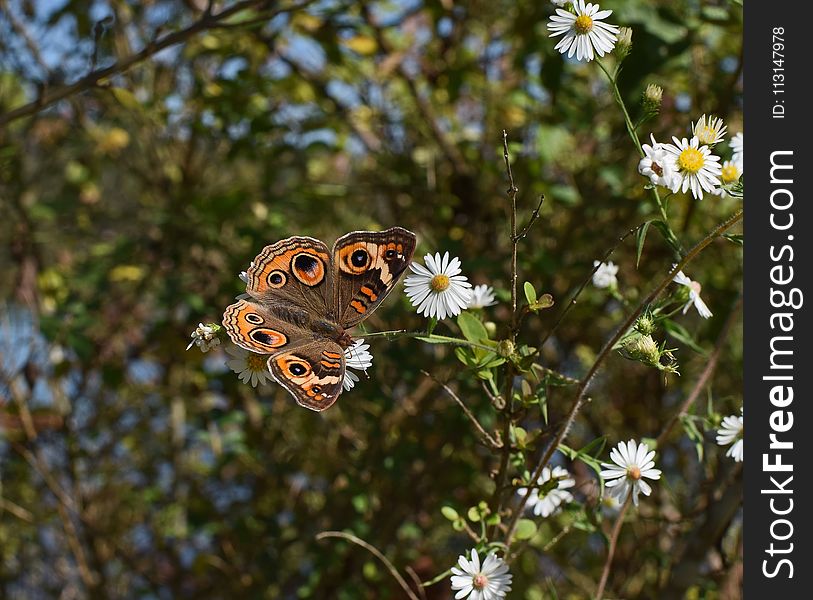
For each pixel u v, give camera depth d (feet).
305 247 1.79
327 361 1.74
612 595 2.21
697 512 2.13
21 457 2.80
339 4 2.53
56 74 2.67
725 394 2.42
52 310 2.74
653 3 2.31
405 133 2.73
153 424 3.00
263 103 2.62
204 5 2.62
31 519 2.71
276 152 2.61
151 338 2.67
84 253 3.06
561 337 2.52
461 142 2.59
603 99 2.55
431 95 2.69
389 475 2.35
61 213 2.85
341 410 2.57
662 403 2.56
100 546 2.81
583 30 1.80
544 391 1.79
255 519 2.53
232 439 2.52
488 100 2.60
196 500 2.59
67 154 3.03
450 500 2.26
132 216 2.92
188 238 2.64
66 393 2.94
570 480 1.90
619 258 2.45
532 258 2.31
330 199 2.63
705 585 2.12
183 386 2.86
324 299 1.77
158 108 2.67
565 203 2.40
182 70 2.84
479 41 2.80
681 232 2.35
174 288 2.49
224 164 2.96
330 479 2.52
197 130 2.64
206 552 2.77
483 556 1.83
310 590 2.37
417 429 2.43
